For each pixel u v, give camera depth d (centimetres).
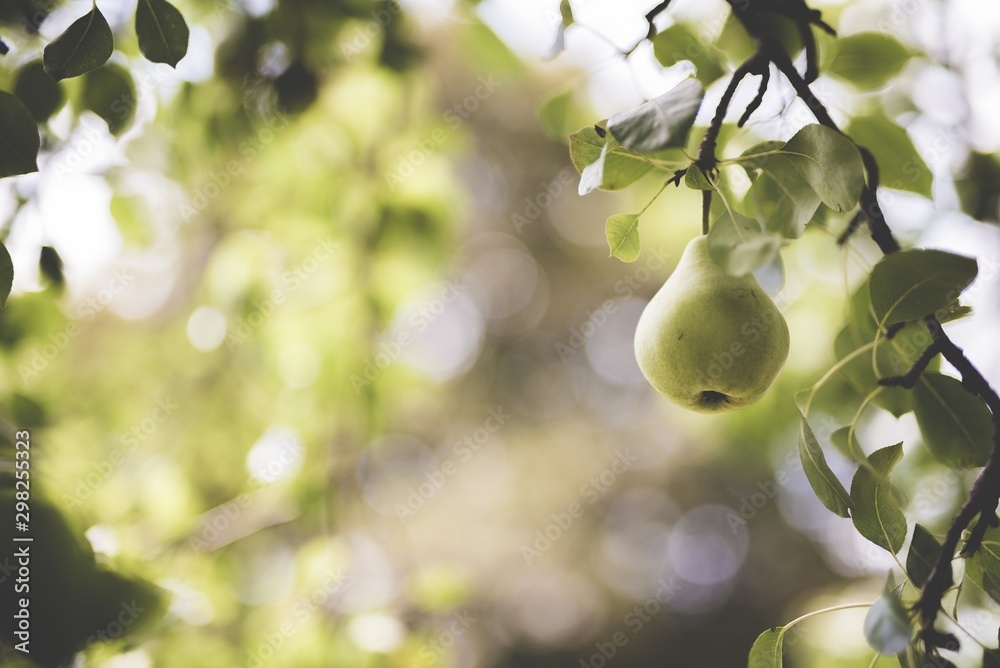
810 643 187
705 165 105
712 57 119
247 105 137
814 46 112
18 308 132
